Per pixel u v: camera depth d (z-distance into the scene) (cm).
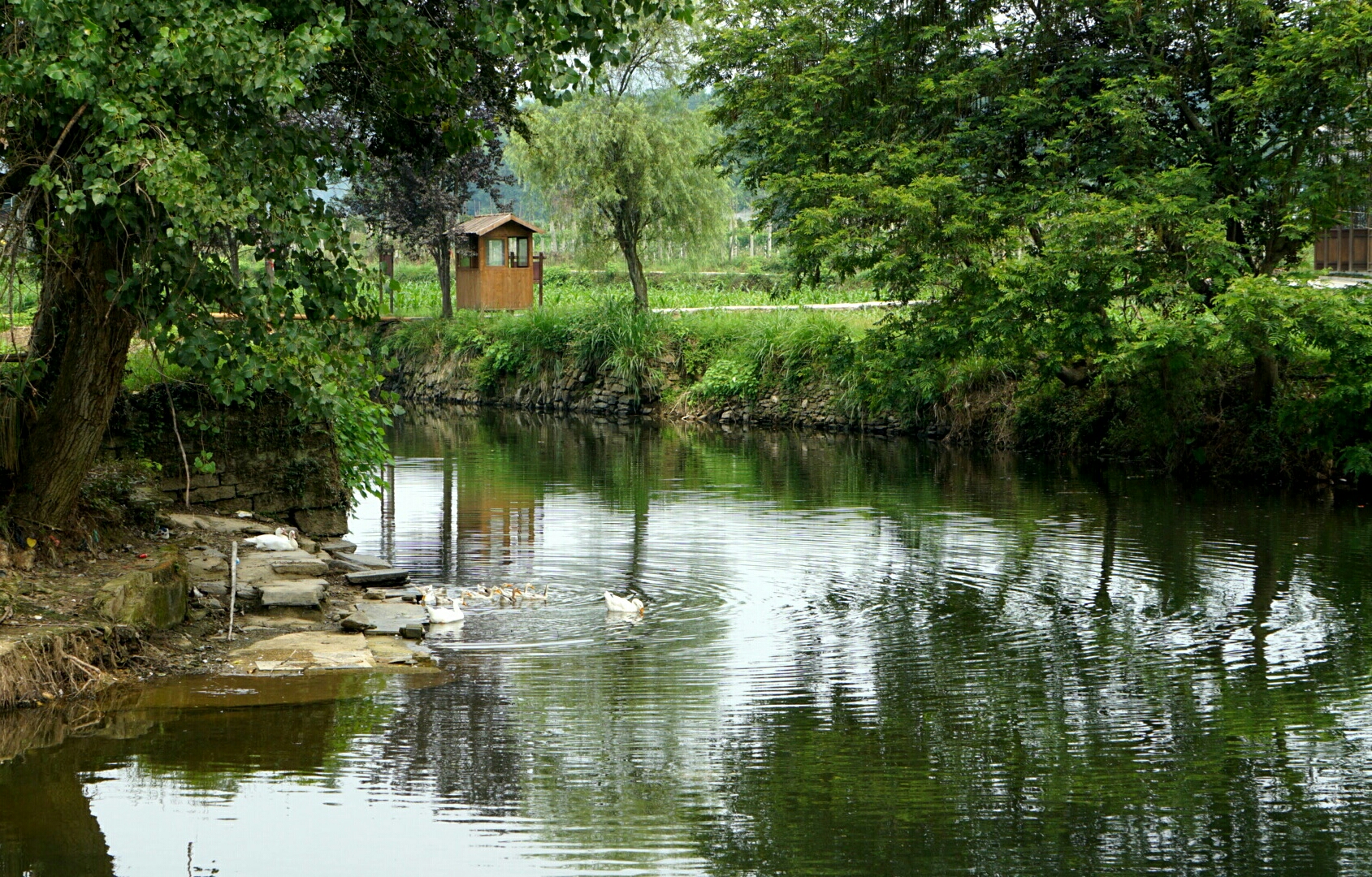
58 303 1163
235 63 848
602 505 2002
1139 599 1323
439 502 2038
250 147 926
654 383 3906
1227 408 2423
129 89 843
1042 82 2264
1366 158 2067
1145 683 1019
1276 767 823
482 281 4703
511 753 830
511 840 688
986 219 2273
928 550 1609
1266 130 2134
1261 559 1550
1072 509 1966
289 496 1470
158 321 941
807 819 725
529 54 1049
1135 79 2114
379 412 1648
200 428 1402
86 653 938
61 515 1077
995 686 1006
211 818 711
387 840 686
